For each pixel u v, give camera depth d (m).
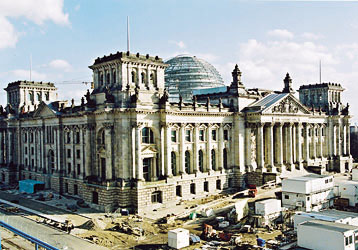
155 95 95.88
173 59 150.62
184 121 101.88
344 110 154.00
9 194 117.00
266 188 104.62
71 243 67.06
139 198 89.19
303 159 133.75
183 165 101.75
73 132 109.81
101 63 96.19
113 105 91.62
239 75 117.56
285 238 67.44
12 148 139.38
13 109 140.00
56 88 147.12
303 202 85.19
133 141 90.69
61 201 103.44
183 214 85.50
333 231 56.22
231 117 115.56
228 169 114.38
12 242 68.19
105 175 95.00
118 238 70.50
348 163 154.38
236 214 79.12
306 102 160.38
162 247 65.88
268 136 117.19
